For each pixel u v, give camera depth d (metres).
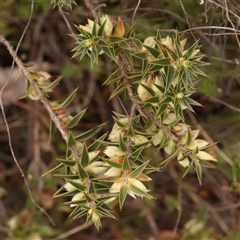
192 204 3.38
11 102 3.07
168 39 1.74
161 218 3.46
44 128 3.29
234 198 3.25
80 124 3.32
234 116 3.23
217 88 2.73
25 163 3.42
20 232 2.76
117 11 2.70
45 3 2.93
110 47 1.71
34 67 3.20
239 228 3.19
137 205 3.32
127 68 1.94
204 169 3.24
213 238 3.09
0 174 3.27
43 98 2.05
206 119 3.31
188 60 1.60
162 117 1.74
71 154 1.79
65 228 3.34
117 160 1.63
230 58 2.83
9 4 3.01
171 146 1.74
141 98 1.80
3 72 3.20
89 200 1.56
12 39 3.23
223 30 2.45
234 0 2.26
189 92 1.66
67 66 3.08
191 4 2.49
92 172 1.68
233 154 2.98
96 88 3.30
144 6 2.68
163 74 1.70
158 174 3.32
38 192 2.96
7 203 3.42
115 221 3.42
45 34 3.22
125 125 1.76
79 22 2.94
